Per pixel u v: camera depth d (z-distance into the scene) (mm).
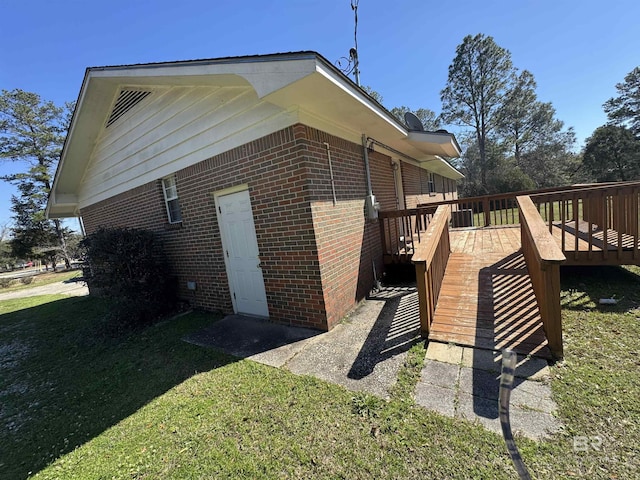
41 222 23109
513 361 1068
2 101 20031
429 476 1622
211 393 2779
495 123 28094
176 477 1882
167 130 5273
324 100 3492
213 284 5289
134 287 5500
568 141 31234
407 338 3219
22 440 2564
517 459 1042
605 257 3975
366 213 5344
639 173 26781
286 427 2182
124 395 3041
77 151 7184
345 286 4391
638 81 28250
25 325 6898
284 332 4004
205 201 4941
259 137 3990
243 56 3086
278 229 4066
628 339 2678
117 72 4621
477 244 5832
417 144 6805
